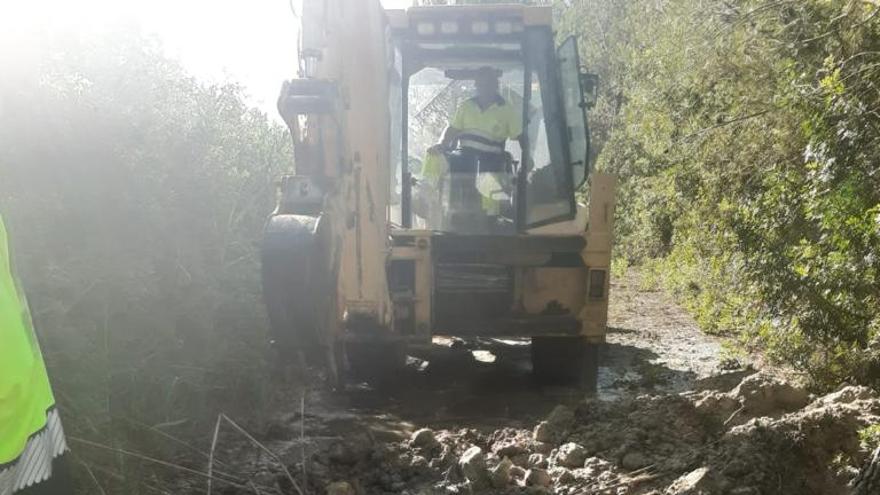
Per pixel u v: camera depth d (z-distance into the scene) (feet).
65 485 9.23
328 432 19.47
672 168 43.52
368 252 16.89
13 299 8.25
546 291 23.82
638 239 55.11
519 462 16.80
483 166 24.23
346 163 16.38
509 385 24.75
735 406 17.72
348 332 21.67
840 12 26.40
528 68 24.09
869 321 20.44
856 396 17.70
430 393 23.59
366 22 16.12
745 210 24.58
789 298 21.79
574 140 24.04
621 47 59.26
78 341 14.58
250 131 27.58
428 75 24.52
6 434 8.09
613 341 31.68
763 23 33.04
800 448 15.24
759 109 34.27
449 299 23.77
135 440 15.69
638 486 15.16
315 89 15.29
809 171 24.14
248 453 17.51
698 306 35.78
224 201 22.07
